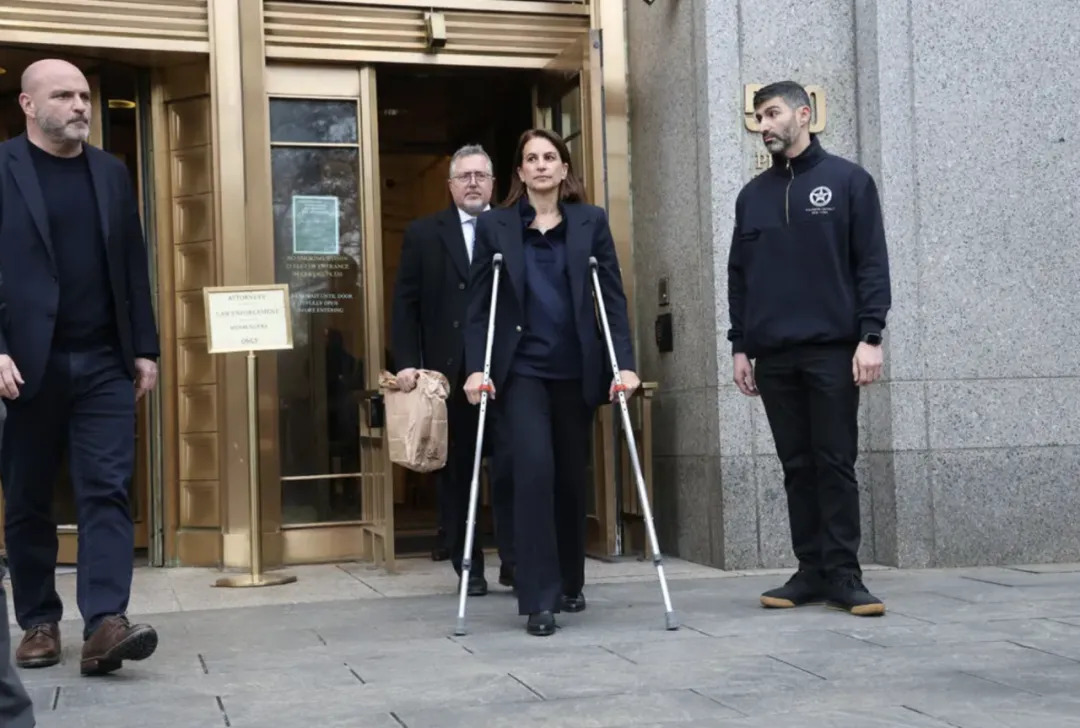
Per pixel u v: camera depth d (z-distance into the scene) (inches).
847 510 190.4
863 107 249.0
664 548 275.0
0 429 115.0
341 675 150.7
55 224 159.3
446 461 221.0
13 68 270.7
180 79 275.6
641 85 279.3
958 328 244.7
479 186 229.8
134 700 140.7
